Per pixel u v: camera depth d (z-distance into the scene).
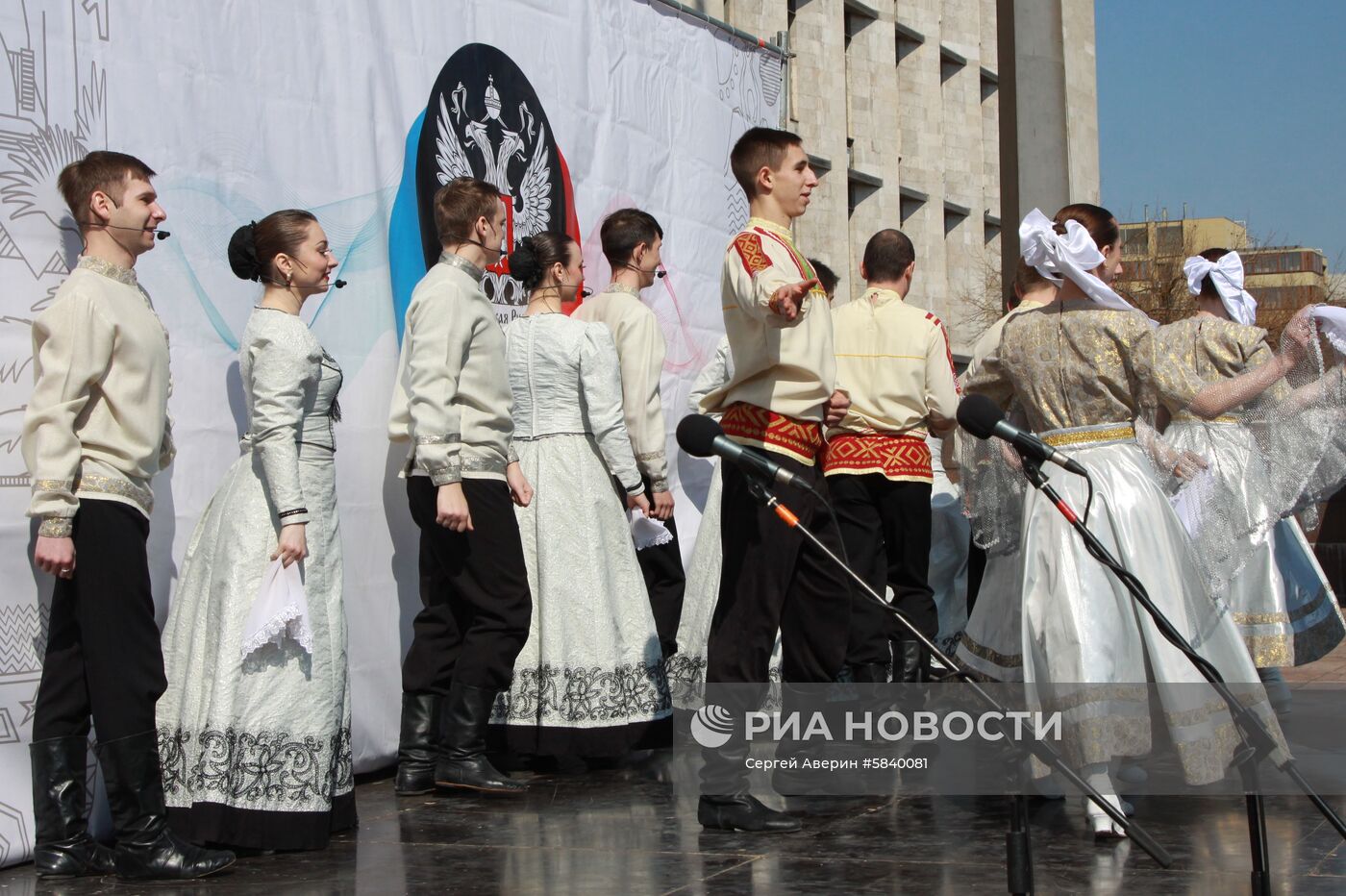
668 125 6.52
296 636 3.86
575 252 5.29
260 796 3.81
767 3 22.75
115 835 3.68
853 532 5.63
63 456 3.52
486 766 4.63
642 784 4.80
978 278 32.16
